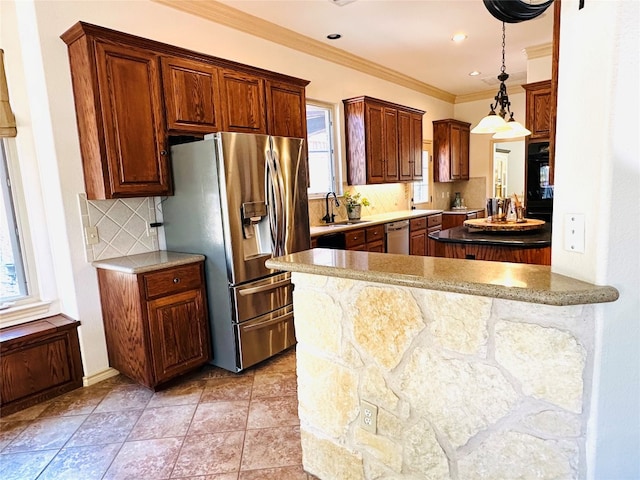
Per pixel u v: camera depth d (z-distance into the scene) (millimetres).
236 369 2846
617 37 927
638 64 935
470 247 3010
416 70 5664
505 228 3105
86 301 2760
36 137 2738
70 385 2697
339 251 1774
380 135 5090
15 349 2451
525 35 4312
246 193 2775
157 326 2590
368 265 1439
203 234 2842
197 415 2346
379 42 4449
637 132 958
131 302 2547
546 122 4535
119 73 2520
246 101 3297
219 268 2789
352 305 1499
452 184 7656
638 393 1083
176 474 1857
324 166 4824
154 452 2021
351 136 4941
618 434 1089
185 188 2879
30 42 2562
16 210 2736
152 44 2650
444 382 1295
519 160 9344
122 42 2520
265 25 3809
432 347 1305
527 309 1110
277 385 2682
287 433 2143
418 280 1232
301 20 3779
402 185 6297
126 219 2941
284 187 3053
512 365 1155
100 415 2383
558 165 1165
